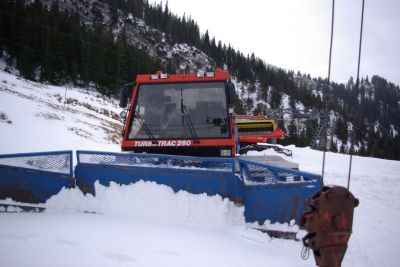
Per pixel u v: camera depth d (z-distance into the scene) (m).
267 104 150.25
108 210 5.55
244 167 5.30
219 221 5.15
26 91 39.66
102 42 83.94
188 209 5.30
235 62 180.50
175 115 7.02
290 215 4.93
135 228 4.91
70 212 5.64
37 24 77.00
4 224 4.90
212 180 5.35
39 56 75.31
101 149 19.88
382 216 7.02
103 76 79.31
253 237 4.83
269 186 5.11
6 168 5.85
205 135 6.82
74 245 4.14
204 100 7.04
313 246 2.51
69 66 79.75
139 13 188.50
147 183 5.54
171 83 7.20
